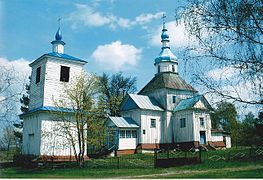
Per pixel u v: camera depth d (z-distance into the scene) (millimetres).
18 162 28750
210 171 19125
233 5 7855
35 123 29219
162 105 45812
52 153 27719
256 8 7578
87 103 27219
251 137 24734
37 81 31359
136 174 19703
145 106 43531
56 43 33156
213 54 8102
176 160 24891
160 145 43625
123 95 56656
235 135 20594
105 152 37875
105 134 28250
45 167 25844
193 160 24703
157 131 43906
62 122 27953
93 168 24469
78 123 26734
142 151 41031
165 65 49875
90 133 27484
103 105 28594
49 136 27844
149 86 49156
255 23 7645
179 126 44000
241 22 7676
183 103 45250
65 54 32750
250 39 7676
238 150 30484
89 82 28688
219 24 7930
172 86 46594
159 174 19203
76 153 27828
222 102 8211
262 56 7652
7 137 24688
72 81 31078
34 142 28766
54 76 30328
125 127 40531
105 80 56188
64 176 19250
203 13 8141
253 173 15500
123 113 45562
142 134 41969
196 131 41469
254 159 24156
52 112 27688
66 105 28797
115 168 24297
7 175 20281
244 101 7996
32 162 26922
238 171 17297
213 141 43656
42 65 30891
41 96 29656
